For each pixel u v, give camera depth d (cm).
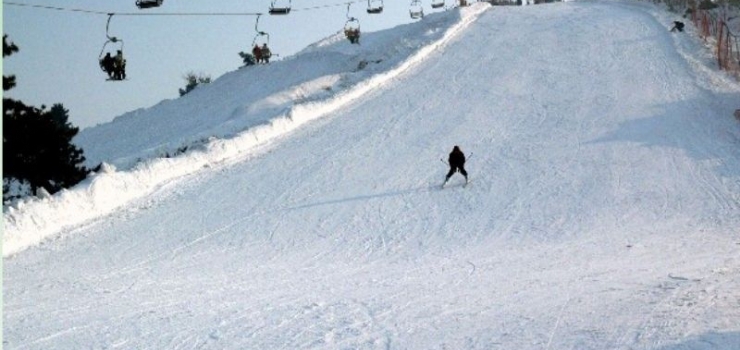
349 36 5866
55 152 3434
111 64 3091
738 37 6109
